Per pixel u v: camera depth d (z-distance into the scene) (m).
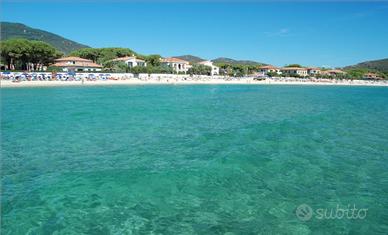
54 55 90.94
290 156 12.84
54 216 8.05
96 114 25.38
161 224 7.58
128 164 12.02
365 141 15.60
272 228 7.34
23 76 67.88
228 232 7.19
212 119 22.91
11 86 58.88
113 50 124.50
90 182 10.20
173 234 7.14
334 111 27.81
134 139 16.30
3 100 36.09
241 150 13.67
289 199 8.84
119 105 32.19
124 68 92.69
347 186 9.77
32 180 10.55
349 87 89.31
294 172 10.98
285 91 63.03
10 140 16.17
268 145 14.63
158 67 103.81
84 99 38.66
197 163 11.95
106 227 7.49
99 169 11.47
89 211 8.27
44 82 67.75
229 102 36.69
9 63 81.69
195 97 43.75
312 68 150.38
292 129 18.56
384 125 20.36
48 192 9.47
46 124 20.72
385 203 8.57
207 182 10.08
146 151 13.85
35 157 13.23
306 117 23.38
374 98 46.19
